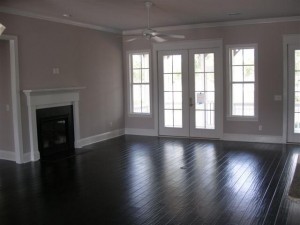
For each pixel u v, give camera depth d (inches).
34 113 259.3
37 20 261.6
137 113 364.8
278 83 303.1
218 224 144.9
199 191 186.2
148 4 227.1
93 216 156.0
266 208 160.7
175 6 238.8
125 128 370.3
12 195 185.9
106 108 342.0
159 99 352.5
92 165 245.6
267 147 292.5
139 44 354.3
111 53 346.0
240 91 320.8
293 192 84.1
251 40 308.0
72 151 290.0
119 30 353.7
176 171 226.1
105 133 342.0
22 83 251.8
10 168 240.2
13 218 155.8
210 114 332.5
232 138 325.4
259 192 182.5
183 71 338.3
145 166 240.2
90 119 320.8
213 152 278.4
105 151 290.0
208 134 335.3
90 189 193.5
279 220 147.3
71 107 297.9
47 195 185.0
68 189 194.2
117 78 356.8
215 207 163.3
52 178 215.8
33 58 259.4
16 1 217.6
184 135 346.0
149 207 165.3
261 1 229.0
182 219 150.7
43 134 271.6
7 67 249.8
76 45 300.4
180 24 324.2
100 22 304.7
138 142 326.0
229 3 233.3
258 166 233.5
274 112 307.6
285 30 295.3
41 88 267.1
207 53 326.6
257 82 310.8
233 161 248.2
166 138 343.9
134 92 366.6
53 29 276.2
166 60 345.4
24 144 255.6
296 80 299.6
